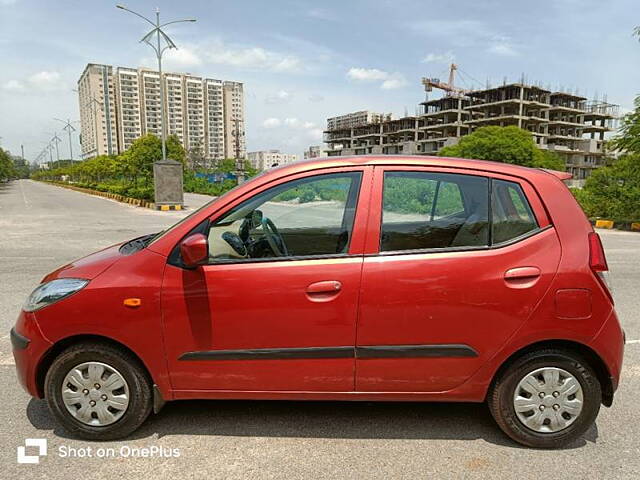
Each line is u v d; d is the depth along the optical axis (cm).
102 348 280
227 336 274
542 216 280
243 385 280
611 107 10031
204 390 283
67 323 275
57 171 9962
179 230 284
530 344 276
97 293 275
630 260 998
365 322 271
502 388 282
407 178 285
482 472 261
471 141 4847
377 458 273
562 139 9081
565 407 280
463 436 298
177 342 276
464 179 286
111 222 1728
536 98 8912
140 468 262
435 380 277
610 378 279
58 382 284
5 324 520
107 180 5441
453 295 269
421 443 290
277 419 316
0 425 309
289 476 256
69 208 2516
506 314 270
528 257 272
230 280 272
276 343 274
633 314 579
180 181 2422
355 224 277
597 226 1891
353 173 287
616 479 256
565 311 269
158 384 281
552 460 273
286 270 272
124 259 286
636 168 1908
